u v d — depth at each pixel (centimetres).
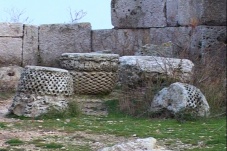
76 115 1326
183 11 1927
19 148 963
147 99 1380
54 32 2080
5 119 1270
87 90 1612
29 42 2056
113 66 1617
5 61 2027
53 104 1301
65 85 1326
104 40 2097
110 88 1625
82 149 967
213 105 1390
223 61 1795
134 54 1970
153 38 2022
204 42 1862
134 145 721
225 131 1152
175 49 1856
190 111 1296
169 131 1152
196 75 1465
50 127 1166
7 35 2030
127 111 1384
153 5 2027
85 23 2097
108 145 1001
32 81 1305
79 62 1609
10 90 1741
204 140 1063
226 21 1889
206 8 1878
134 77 1448
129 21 2080
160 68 1445
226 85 1476
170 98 1316
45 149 962
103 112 1418
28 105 1294
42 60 2072
